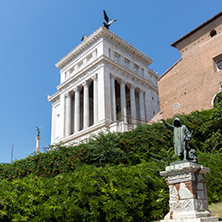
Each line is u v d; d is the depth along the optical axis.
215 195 15.85
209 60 36.53
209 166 17.20
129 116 51.69
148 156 22.08
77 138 47.56
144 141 23.00
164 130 24.55
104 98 45.53
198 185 10.51
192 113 28.28
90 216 11.77
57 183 12.60
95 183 12.55
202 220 9.44
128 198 12.76
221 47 35.47
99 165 20.55
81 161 21.19
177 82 40.03
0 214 9.77
